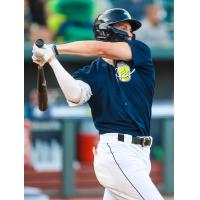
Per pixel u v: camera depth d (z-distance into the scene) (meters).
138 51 19.12
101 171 18.89
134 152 18.78
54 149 37.12
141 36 39.00
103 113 19.12
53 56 18.50
